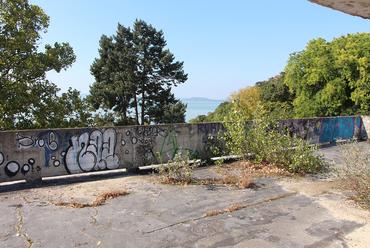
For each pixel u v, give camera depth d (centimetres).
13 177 588
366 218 424
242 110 829
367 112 2212
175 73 3344
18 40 1591
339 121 1292
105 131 678
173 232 369
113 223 392
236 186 595
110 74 3197
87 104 1884
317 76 2450
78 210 438
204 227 386
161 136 763
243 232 373
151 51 3216
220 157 858
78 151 647
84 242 335
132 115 3378
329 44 2738
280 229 384
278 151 739
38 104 1630
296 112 2800
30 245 323
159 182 614
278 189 574
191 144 820
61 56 1858
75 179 630
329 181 637
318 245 341
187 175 617
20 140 588
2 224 379
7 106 1522
